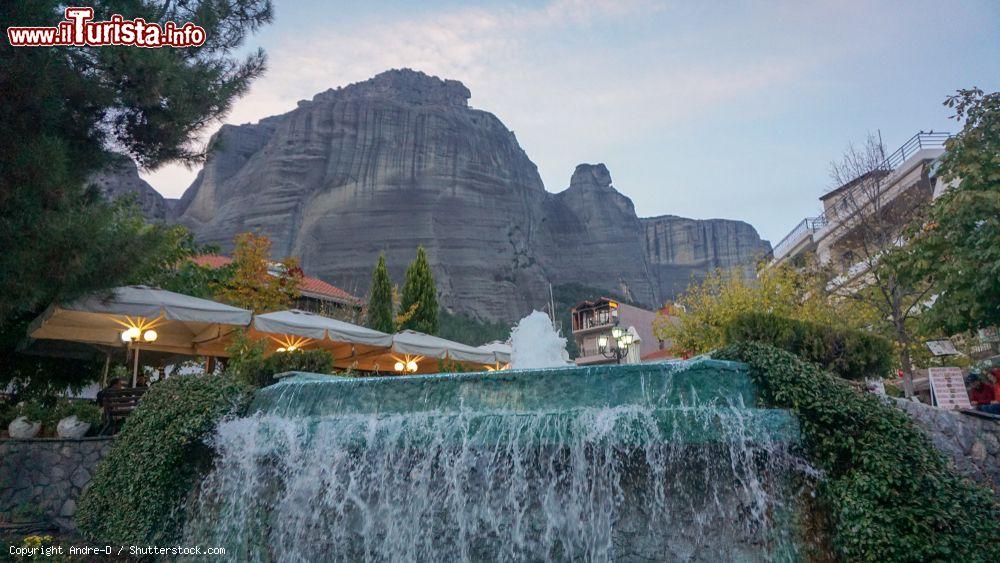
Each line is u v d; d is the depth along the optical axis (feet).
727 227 601.62
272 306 71.82
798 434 17.52
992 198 32.07
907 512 14.87
